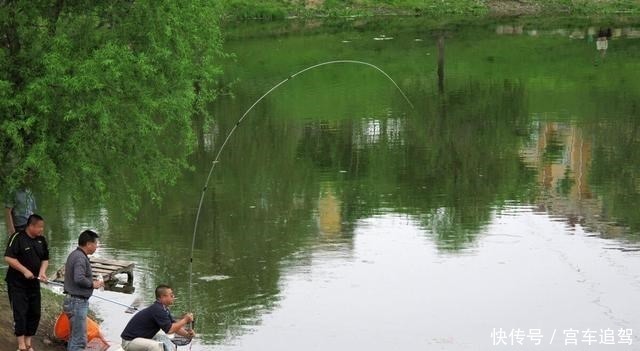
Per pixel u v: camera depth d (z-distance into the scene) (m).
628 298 14.91
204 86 16.22
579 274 16.11
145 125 13.39
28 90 12.32
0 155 12.71
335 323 13.88
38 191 13.95
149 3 13.43
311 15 63.38
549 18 62.00
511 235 18.45
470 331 13.61
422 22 60.44
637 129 28.95
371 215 20.06
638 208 20.33
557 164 24.64
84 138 12.87
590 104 33.66
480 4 66.44
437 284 15.65
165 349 11.01
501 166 24.58
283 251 17.45
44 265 11.39
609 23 58.66
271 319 13.98
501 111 32.78
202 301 14.74
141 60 12.88
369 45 50.12
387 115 32.34
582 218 19.58
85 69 12.30
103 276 15.20
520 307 14.56
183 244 17.91
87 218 19.70
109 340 12.72
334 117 32.06
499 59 45.41
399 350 12.89
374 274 16.09
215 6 15.76
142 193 21.62
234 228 19.03
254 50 48.62
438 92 37.06
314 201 21.33
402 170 24.34
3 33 13.03
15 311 11.23
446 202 21.11
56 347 12.01
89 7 13.41
